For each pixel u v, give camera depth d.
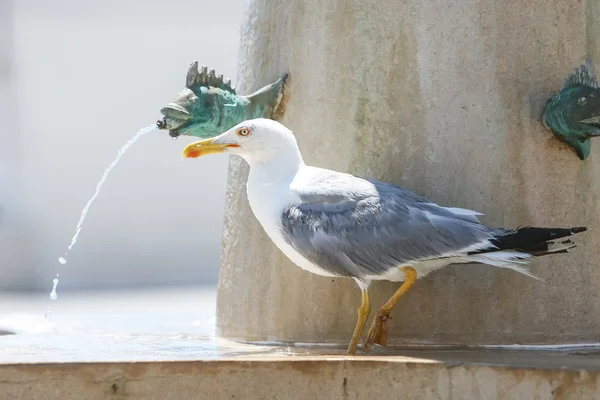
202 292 21.98
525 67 10.29
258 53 11.19
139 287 23.91
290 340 10.51
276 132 9.59
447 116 10.21
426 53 10.24
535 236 8.74
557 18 10.41
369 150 10.34
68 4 24.91
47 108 24.95
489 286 10.08
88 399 7.56
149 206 25.17
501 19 10.25
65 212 24.77
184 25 25.64
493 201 10.17
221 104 10.49
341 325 10.30
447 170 10.17
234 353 9.50
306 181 9.47
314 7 10.65
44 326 13.13
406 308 10.09
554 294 10.19
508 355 9.18
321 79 10.55
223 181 25.27
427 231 8.90
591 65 10.08
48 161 24.86
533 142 10.26
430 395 8.05
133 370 7.64
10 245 24.30
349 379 7.98
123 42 25.30
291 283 10.54
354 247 9.03
